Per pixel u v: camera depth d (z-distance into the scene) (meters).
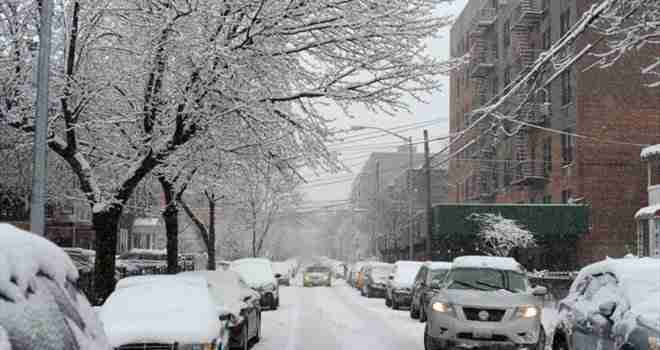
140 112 15.12
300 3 14.02
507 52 46.41
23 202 24.58
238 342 13.52
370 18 14.09
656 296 8.57
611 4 11.02
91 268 24.97
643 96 35.12
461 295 13.45
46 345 3.00
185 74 14.32
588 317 9.51
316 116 15.50
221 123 15.66
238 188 21.81
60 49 15.14
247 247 73.81
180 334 9.62
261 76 14.89
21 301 3.04
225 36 14.37
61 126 16.72
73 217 35.28
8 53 14.37
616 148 35.09
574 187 35.72
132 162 16.44
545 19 40.19
